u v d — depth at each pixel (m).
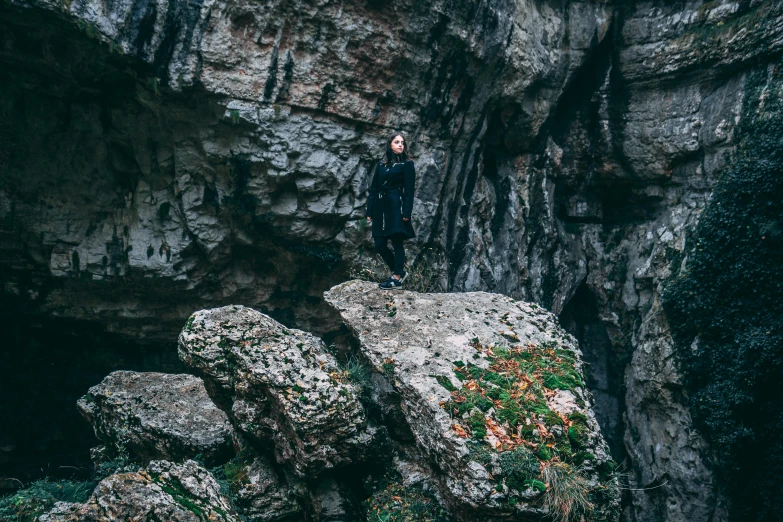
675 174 12.91
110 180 9.99
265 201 9.72
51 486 7.34
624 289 13.66
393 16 9.27
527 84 11.49
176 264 10.12
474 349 6.34
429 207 10.69
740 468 10.09
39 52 8.23
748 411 10.07
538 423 5.37
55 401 11.52
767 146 10.23
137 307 10.97
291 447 6.00
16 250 10.09
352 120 9.79
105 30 7.52
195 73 8.34
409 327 6.68
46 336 11.42
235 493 6.19
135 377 9.12
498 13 10.28
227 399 6.53
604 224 14.57
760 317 10.18
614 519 4.96
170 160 9.65
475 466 4.92
